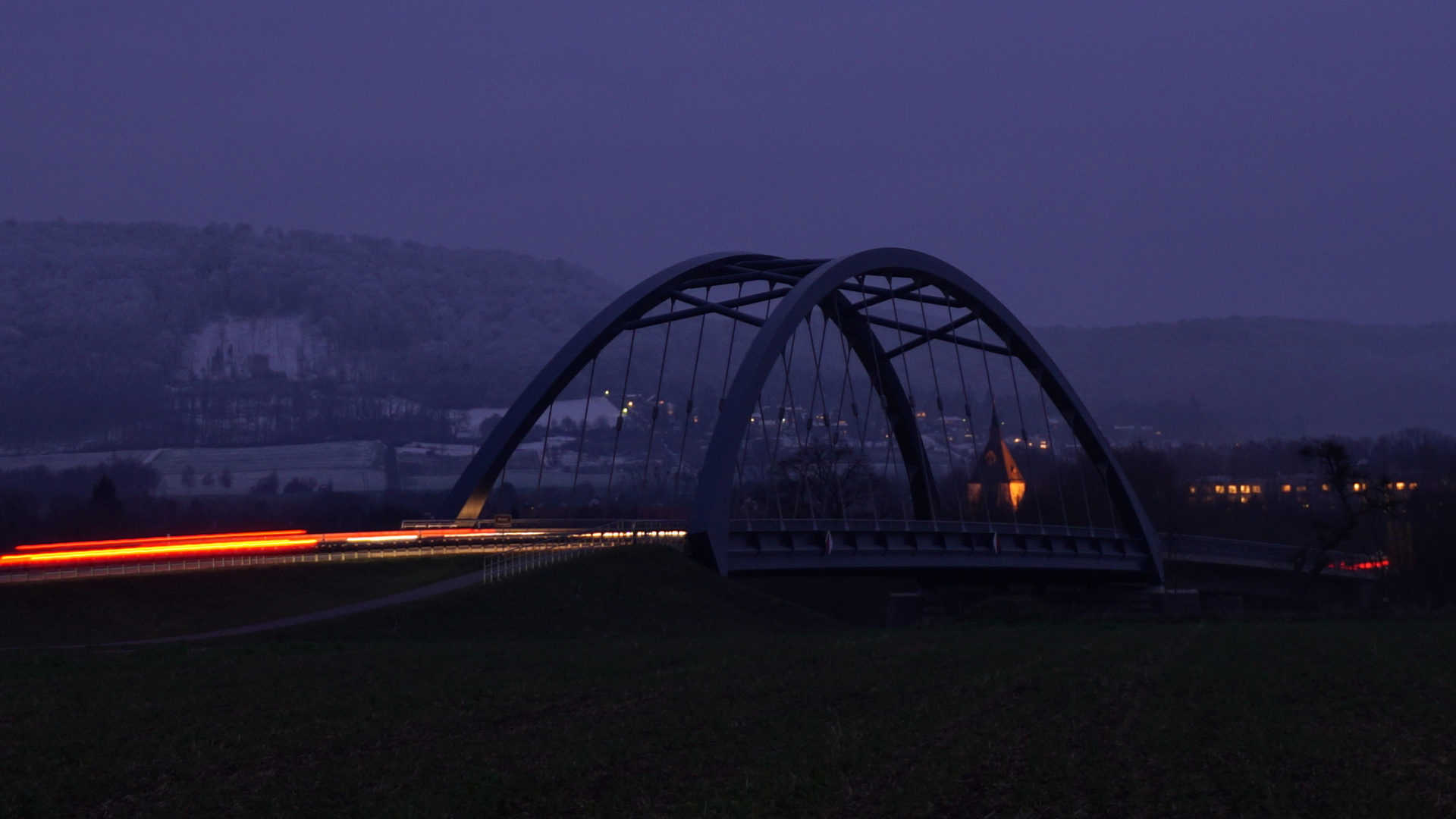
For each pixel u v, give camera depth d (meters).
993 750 22.31
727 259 88.94
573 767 20.48
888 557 76.81
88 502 140.75
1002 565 84.69
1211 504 179.75
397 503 195.25
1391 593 118.38
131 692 30.39
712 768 20.78
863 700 29.52
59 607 47.97
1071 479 150.38
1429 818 17.11
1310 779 19.84
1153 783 19.53
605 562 68.12
